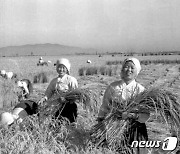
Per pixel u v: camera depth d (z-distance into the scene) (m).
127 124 4.43
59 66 5.46
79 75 19.73
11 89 7.88
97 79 16.66
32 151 3.68
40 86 13.77
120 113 4.43
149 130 5.97
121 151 4.40
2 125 4.20
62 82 5.45
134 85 4.60
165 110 4.42
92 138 4.57
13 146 3.76
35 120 4.48
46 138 4.24
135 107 4.36
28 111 4.84
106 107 4.70
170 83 13.59
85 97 5.10
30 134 4.06
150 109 4.38
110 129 4.41
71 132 4.66
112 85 4.68
